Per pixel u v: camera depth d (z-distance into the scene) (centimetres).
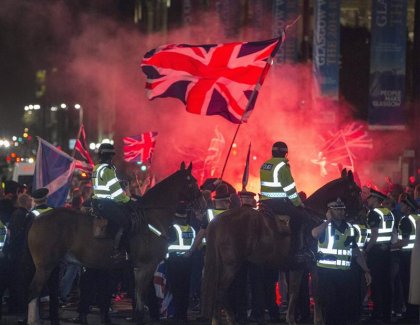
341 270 3622
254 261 3903
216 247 3819
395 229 4375
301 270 3991
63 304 5056
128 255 4041
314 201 4006
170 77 4572
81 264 4028
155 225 4097
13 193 4703
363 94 14288
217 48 4547
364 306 5128
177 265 4262
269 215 3897
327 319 3625
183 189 4150
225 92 4544
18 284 4025
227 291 3828
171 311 4556
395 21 8112
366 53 14462
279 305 4953
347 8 15738
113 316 4606
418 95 9019
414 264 3909
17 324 4134
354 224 4369
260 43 4506
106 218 3966
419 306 4428
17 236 4319
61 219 3988
